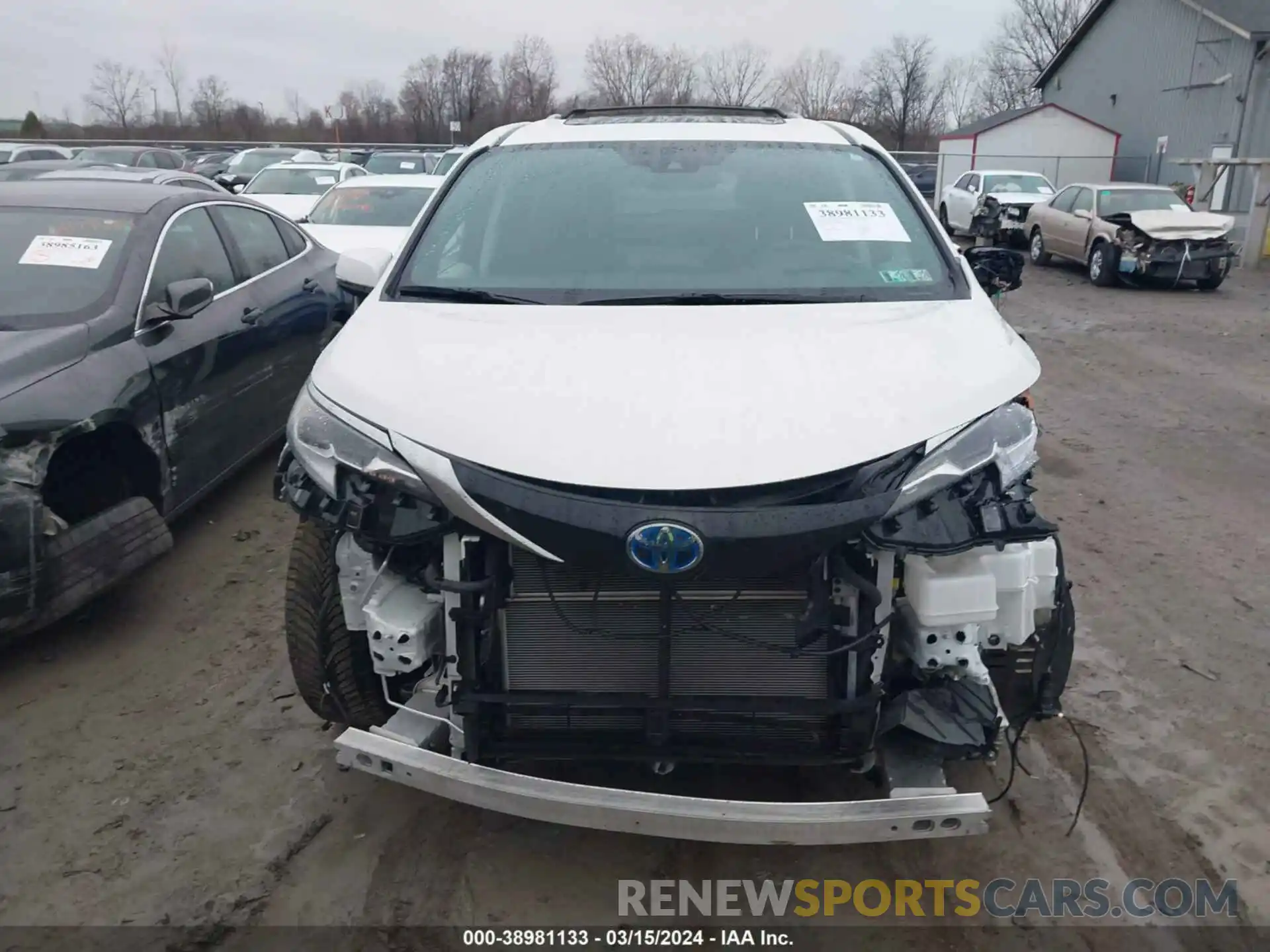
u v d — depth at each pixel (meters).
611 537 2.26
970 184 23.70
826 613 2.44
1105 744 3.47
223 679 3.85
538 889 2.83
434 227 3.55
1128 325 12.05
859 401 2.49
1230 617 4.39
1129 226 15.45
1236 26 30.88
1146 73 35.84
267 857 2.92
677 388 2.53
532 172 3.75
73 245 4.68
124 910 2.72
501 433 2.41
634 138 3.93
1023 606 2.55
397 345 2.85
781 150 3.86
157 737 3.48
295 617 2.92
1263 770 3.34
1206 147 32.81
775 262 3.33
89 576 3.90
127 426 4.24
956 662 2.46
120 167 6.22
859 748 2.57
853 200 3.61
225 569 4.77
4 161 21.44
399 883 2.84
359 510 2.48
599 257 3.35
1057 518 5.56
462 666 2.57
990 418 2.52
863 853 2.98
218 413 5.01
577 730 2.63
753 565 2.27
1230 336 11.30
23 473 3.69
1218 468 6.46
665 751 2.59
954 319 3.03
